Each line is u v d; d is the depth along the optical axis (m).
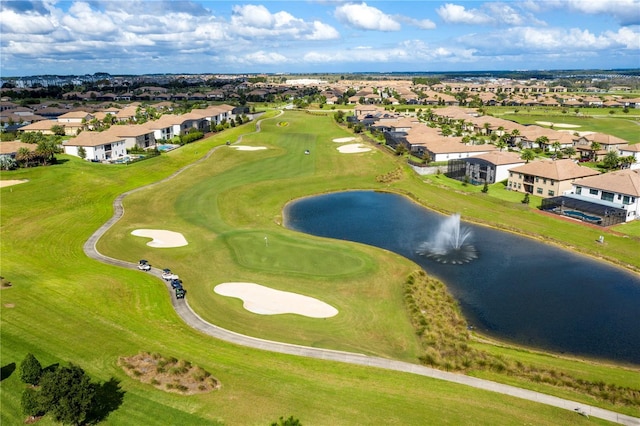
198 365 38.06
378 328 47.00
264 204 92.50
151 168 112.50
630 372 41.25
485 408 34.06
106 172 104.69
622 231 75.00
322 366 39.09
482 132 166.25
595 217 79.44
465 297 55.94
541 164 96.81
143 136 135.50
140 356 38.88
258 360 39.66
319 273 59.88
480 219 83.56
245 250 67.12
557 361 42.44
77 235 71.62
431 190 101.25
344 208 91.56
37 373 32.97
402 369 39.47
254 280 57.66
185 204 90.38
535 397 36.19
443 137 136.38
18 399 32.53
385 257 65.75
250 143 148.25
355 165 121.88
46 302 48.09
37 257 62.12
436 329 46.94
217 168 117.50
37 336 41.03
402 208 91.75
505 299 55.41
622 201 81.25
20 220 76.06
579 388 37.91
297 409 32.75
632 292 57.06
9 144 108.75
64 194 89.56
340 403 33.66
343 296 53.88
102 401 32.56
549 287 58.41
